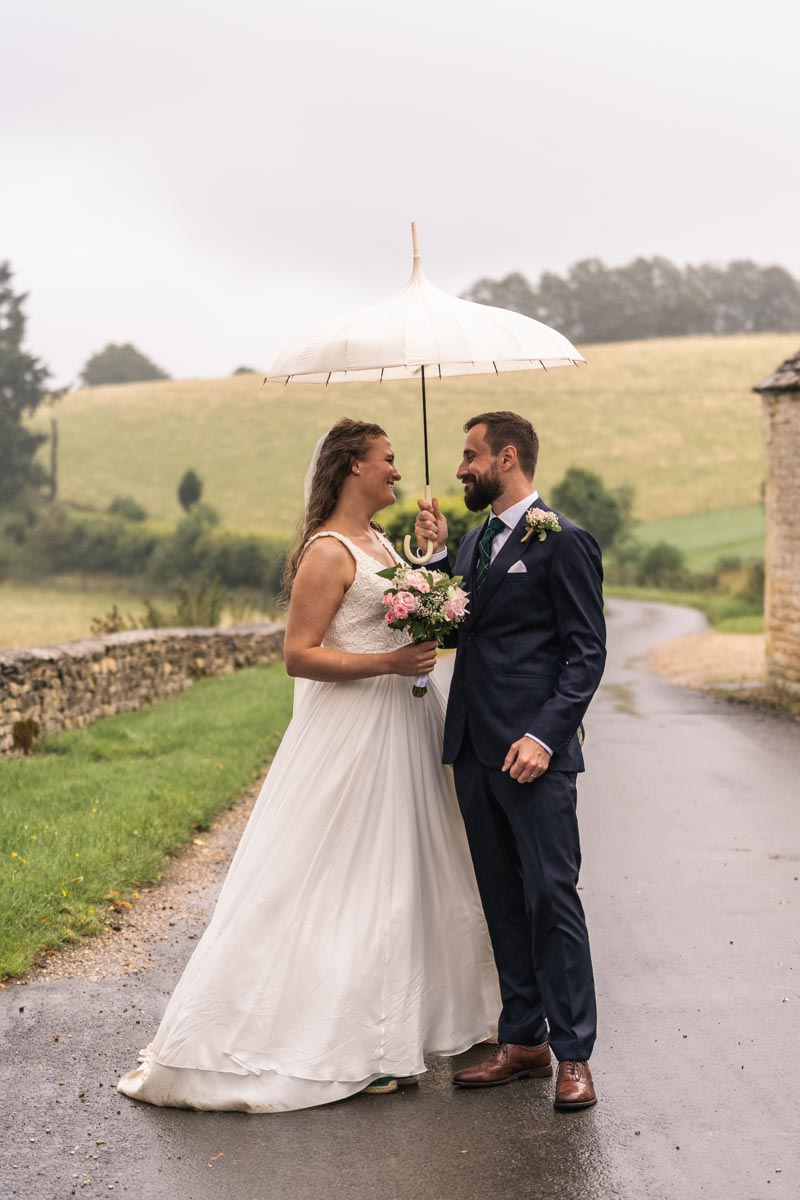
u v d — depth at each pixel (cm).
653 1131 349
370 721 388
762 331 14838
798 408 1468
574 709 369
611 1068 395
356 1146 342
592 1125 353
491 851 389
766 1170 325
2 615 4284
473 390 8194
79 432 7675
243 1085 366
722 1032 425
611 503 5319
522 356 376
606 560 5297
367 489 400
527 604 380
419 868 390
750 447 7162
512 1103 370
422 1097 375
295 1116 362
